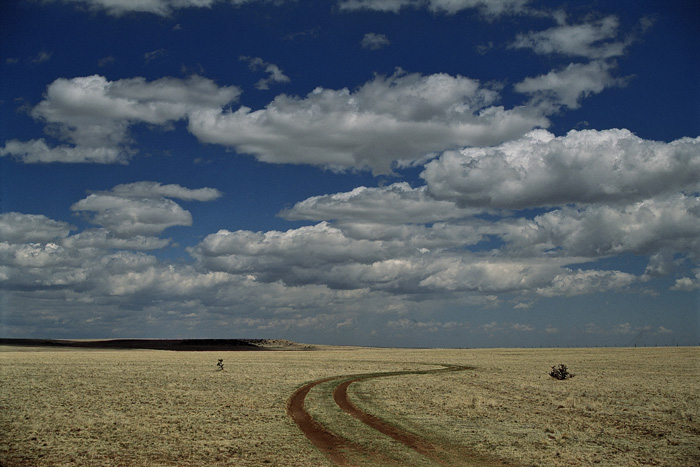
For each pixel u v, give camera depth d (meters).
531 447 26.64
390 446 27.02
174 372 69.12
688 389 50.09
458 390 50.84
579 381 59.62
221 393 46.47
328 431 30.77
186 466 23.36
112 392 46.34
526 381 60.34
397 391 49.81
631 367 82.06
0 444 26.70
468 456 25.16
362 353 158.25
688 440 28.11
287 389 50.28
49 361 91.44
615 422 33.28
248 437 28.97
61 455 24.80
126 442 27.45
